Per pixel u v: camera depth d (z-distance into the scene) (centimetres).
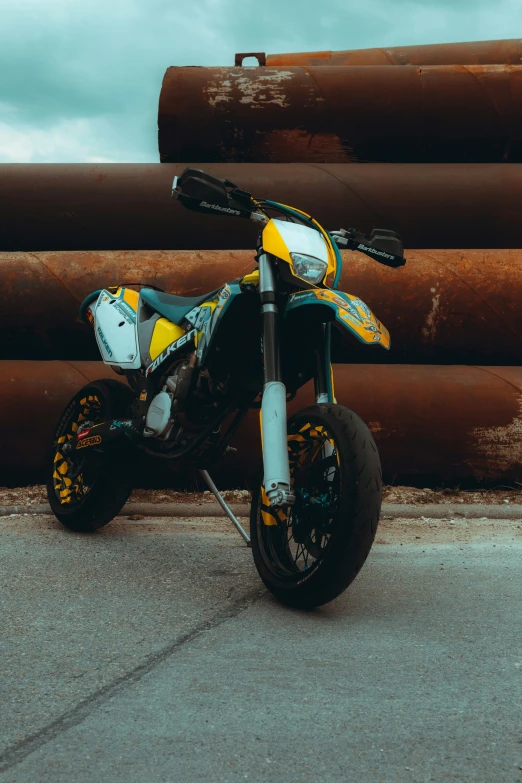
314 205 471
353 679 195
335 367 435
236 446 414
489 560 314
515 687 192
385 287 440
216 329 270
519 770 153
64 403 420
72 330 448
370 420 414
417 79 495
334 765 154
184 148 500
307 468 259
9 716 173
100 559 307
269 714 175
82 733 166
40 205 478
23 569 289
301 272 254
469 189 471
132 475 347
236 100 493
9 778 148
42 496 409
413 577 290
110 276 446
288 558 268
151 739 163
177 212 473
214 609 250
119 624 233
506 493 414
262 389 271
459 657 211
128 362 323
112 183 479
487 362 448
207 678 195
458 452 412
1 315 449
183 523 378
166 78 500
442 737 166
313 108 493
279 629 232
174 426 296
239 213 272
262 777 149
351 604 258
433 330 439
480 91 491
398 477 420
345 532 233
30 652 210
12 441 420
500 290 437
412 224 471
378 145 498
